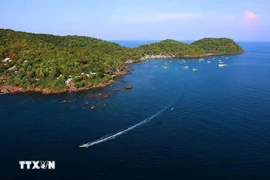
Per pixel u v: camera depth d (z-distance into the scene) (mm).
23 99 169125
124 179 82312
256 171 85625
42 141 107938
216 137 109062
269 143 103250
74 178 83188
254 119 127188
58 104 157875
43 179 83000
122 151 99125
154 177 83062
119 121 128625
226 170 86188
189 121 126562
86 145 104062
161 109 145000
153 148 101062
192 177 82750
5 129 119938
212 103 153750
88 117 134875
